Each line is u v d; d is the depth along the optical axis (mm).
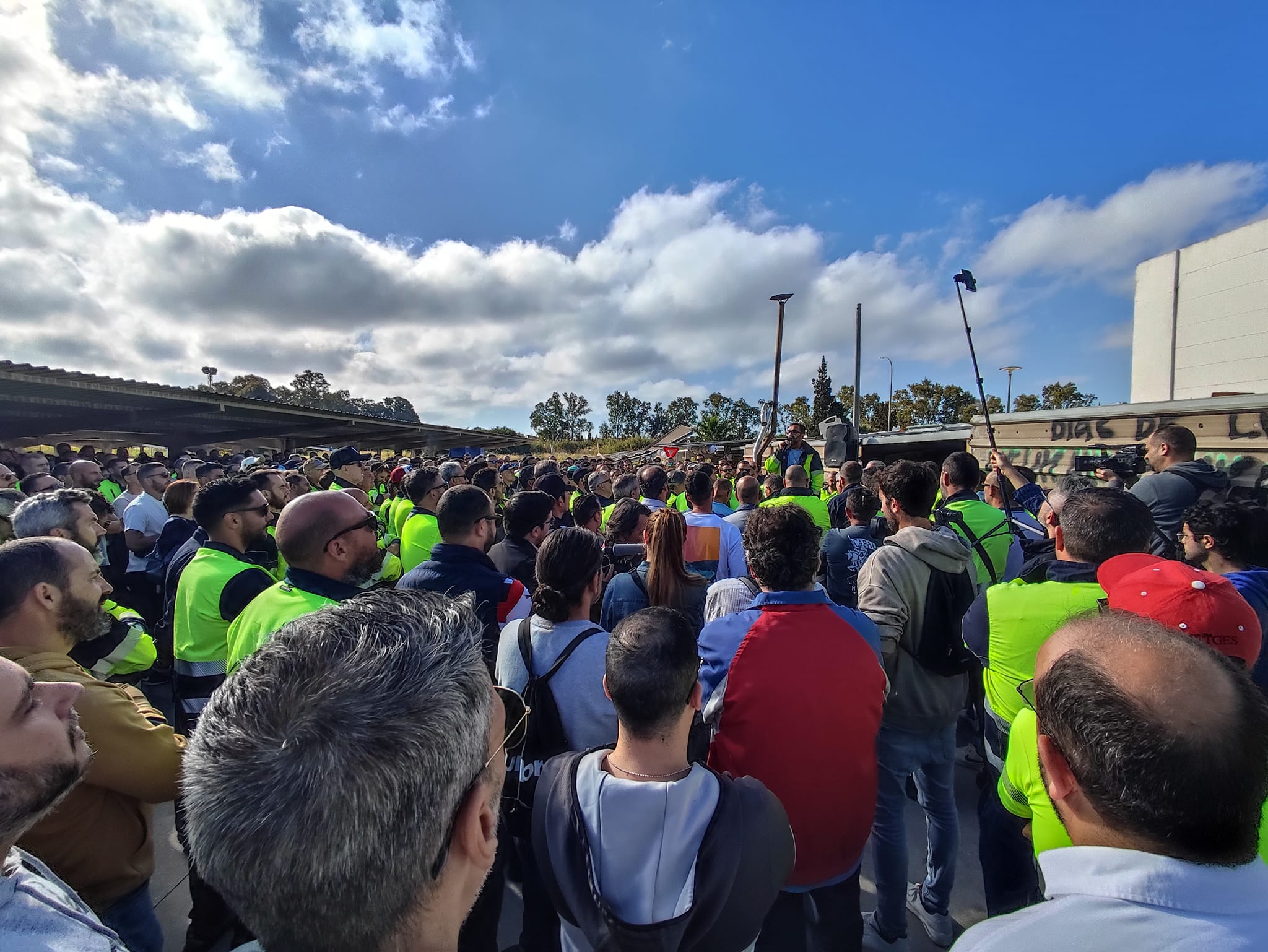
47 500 2758
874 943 2285
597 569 2051
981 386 3705
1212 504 2572
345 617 759
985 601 1997
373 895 625
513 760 1889
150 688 4344
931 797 2340
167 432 18547
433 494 4359
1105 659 860
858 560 3900
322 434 22609
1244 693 778
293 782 607
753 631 1847
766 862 1219
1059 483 3598
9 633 1512
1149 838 773
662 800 1182
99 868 1496
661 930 1090
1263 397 4891
